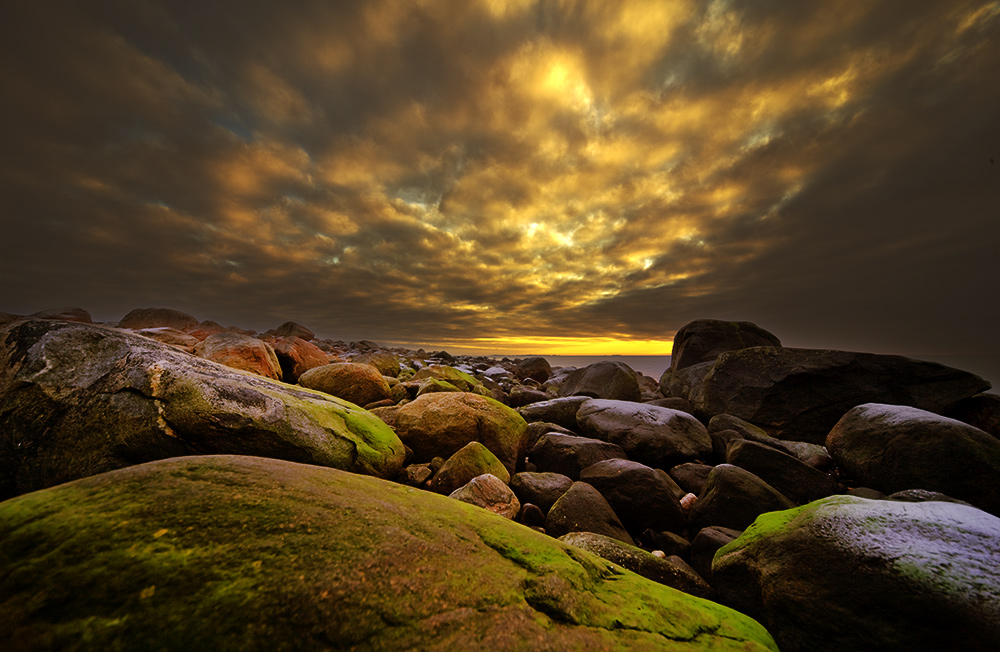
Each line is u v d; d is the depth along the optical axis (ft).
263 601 5.32
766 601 11.90
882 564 10.12
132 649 4.68
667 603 8.09
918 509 11.29
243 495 7.27
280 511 7.03
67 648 4.63
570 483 23.39
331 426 18.99
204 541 6.10
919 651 9.16
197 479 7.53
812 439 36.09
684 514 21.89
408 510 8.36
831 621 10.47
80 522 6.12
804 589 11.09
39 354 14.24
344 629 5.22
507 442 27.55
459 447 26.58
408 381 47.32
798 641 11.07
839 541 11.06
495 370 87.56
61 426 13.55
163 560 5.67
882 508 11.63
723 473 21.35
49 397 13.76
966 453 21.76
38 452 13.21
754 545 13.25
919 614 9.27
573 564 8.16
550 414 40.93
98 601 5.08
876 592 9.95
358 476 10.17
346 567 6.07
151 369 15.14
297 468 9.16
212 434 14.99
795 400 37.17
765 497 20.30
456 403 28.60
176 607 5.11
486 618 5.95
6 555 5.52
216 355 36.58
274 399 17.53
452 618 5.78
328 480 8.88
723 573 13.82
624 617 7.12
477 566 7.05
